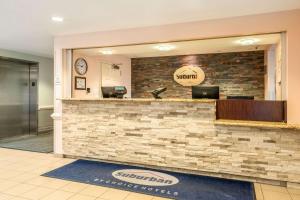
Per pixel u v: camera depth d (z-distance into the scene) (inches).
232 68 242.2
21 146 216.2
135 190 122.2
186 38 146.2
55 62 181.5
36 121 271.0
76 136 176.7
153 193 118.9
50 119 291.9
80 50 191.8
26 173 146.6
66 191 121.3
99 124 169.2
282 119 131.6
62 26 155.9
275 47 174.1
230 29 136.9
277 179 128.9
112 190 122.4
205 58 252.4
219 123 134.0
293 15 125.9
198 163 143.3
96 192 120.2
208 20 140.9
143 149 156.9
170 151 149.7
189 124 144.8
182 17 137.4
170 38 149.6
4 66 241.3
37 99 270.2
